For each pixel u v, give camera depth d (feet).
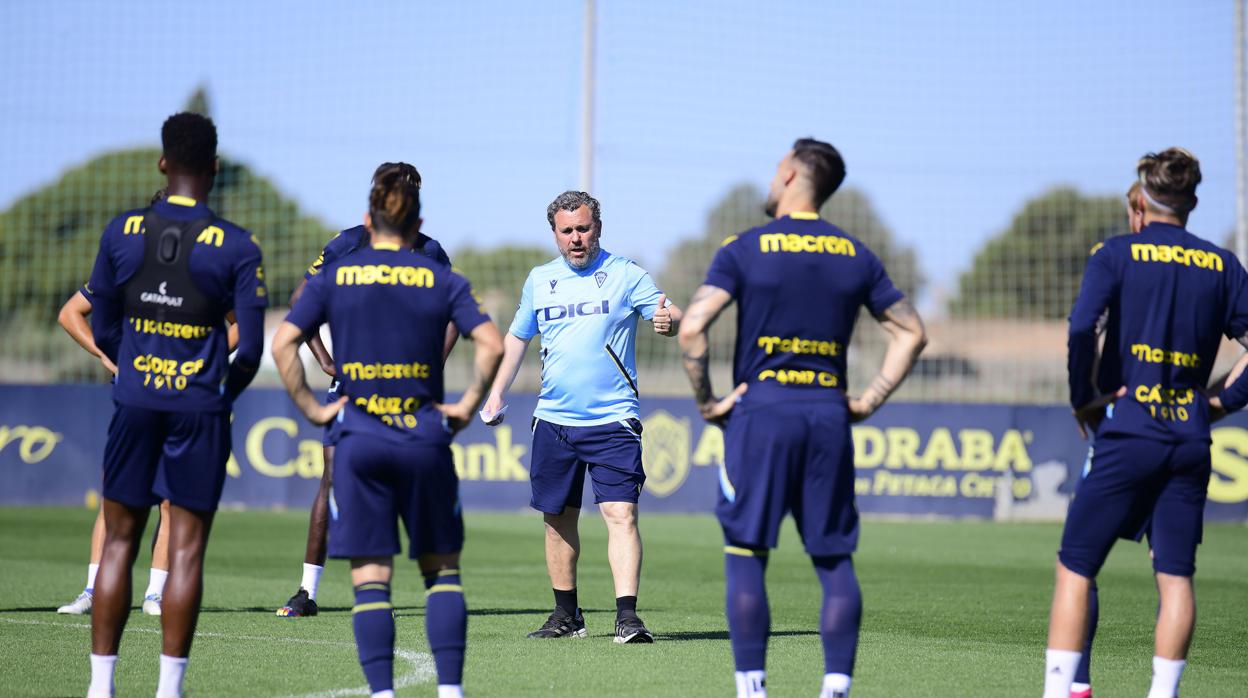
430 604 51.72
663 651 71.97
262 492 187.21
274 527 163.84
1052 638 53.83
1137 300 53.21
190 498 53.78
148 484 54.24
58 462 185.78
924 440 193.57
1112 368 53.93
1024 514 192.34
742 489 51.08
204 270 53.72
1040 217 261.24
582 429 76.84
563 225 77.10
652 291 77.51
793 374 51.42
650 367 277.44
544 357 78.64
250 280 54.19
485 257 347.77
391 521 51.19
